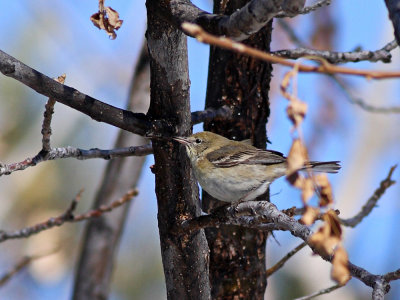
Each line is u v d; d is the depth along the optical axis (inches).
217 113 415.8
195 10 285.4
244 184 442.3
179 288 348.8
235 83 426.9
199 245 340.8
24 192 805.9
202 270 346.9
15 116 818.8
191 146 455.5
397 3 217.6
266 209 308.7
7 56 313.0
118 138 597.3
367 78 179.8
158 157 337.1
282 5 242.7
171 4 292.2
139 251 820.6
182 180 337.7
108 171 607.2
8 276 537.6
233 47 188.9
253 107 434.3
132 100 592.4
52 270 745.0
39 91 325.1
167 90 327.0
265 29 425.7
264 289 421.1
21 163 364.2
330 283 751.7
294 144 194.1
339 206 821.2
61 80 337.4
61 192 821.9
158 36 310.5
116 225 599.5
